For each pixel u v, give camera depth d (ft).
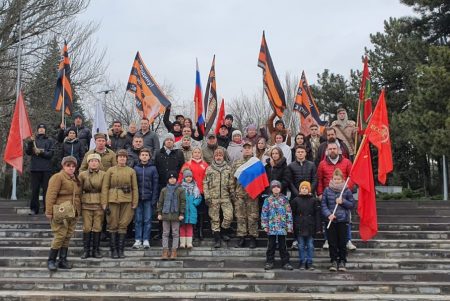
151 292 31.89
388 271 33.99
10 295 30.86
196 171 38.86
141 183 37.17
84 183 35.83
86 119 116.67
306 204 34.63
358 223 41.93
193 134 50.14
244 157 38.32
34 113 84.74
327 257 36.68
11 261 35.83
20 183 93.09
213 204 37.76
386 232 40.70
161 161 38.93
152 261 35.45
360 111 49.26
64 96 50.31
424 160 110.93
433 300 29.89
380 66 107.14
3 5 81.05
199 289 32.42
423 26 84.64
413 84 94.12
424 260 35.63
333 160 37.70
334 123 45.80
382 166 36.55
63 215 33.42
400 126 89.56
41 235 40.40
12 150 44.11
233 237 39.45
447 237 40.50
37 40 86.22
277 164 38.01
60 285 32.58
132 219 38.45
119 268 34.60
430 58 72.59
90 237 36.14
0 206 47.44
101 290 32.48
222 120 53.83
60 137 45.78
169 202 35.53
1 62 83.35
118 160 36.37
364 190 36.29
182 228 36.83
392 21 109.19
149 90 51.26
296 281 32.81
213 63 54.34
